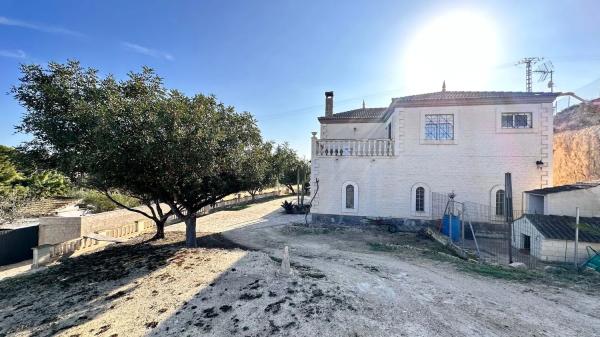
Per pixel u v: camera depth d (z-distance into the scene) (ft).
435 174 65.05
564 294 26.66
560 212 47.50
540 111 60.49
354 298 24.97
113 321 23.50
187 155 35.45
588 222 43.37
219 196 49.57
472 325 20.70
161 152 33.47
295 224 73.97
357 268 34.96
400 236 60.34
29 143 35.96
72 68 35.96
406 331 19.88
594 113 105.60
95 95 34.55
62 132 32.89
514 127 62.03
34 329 23.54
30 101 34.45
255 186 52.34
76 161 32.04
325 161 71.72
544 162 59.98
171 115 33.24
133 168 35.91
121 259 40.93
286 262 30.68
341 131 93.15
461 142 63.82
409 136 66.59
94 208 82.12
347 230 65.87
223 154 41.60
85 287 31.19
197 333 20.81
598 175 85.71
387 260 39.96
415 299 25.12
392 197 67.46
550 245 40.98
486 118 62.80
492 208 61.77
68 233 62.34
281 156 141.69
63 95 33.91
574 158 95.91
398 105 67.05
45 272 39.45
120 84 38.42
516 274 32.76
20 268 54.34
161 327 22.02
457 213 59.16
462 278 31.30
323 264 36.86
